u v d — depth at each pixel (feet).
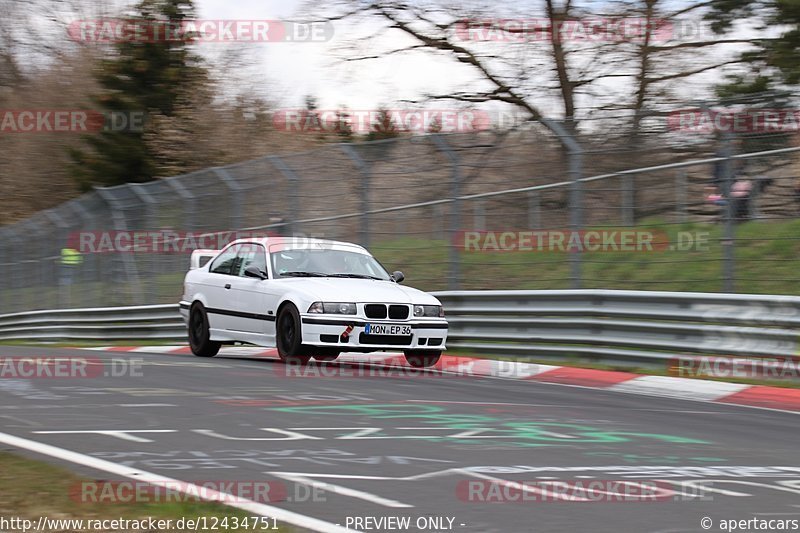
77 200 202.80
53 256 213.46
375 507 42.88
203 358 122.01
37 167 358.02
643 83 205.57
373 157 142.72
